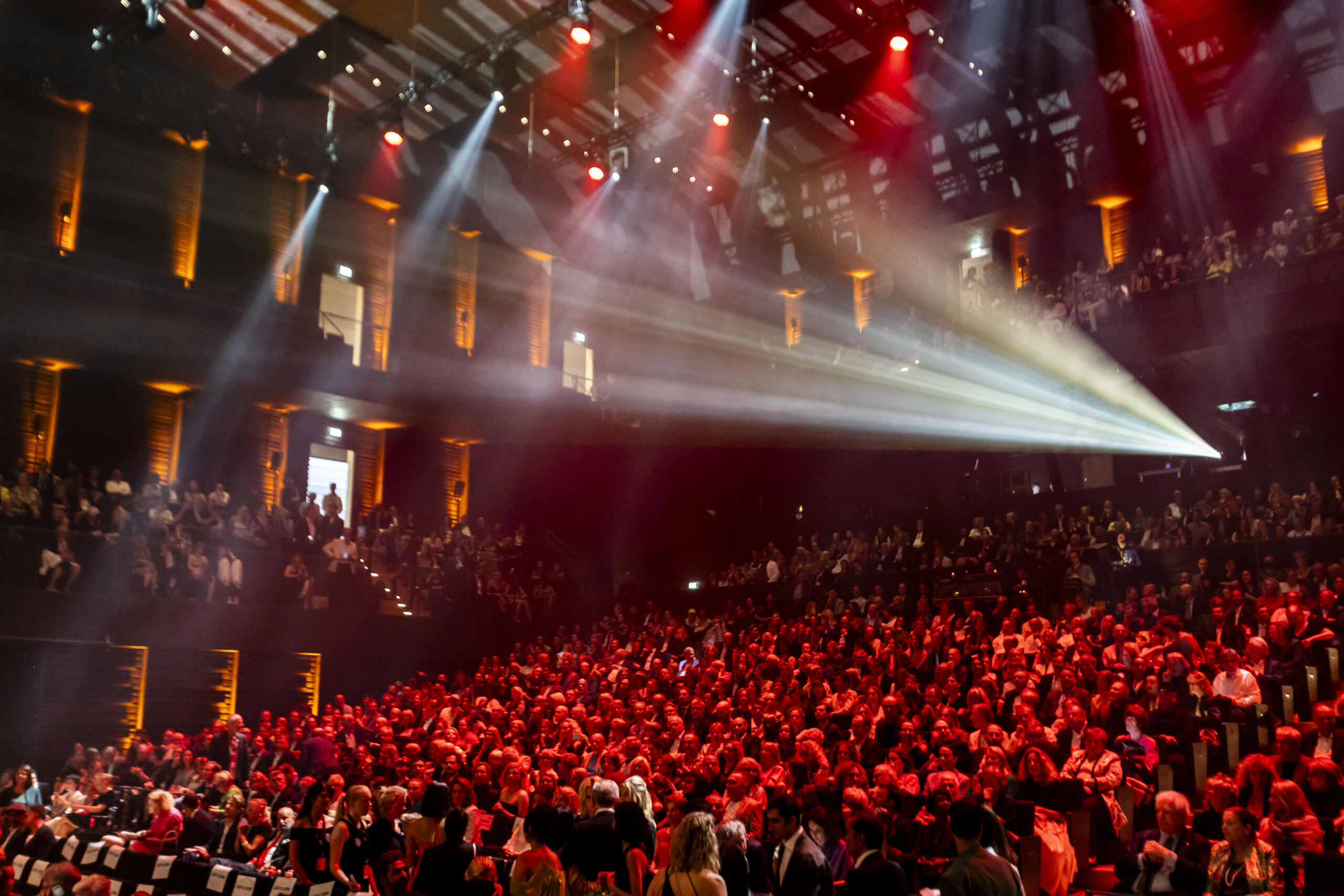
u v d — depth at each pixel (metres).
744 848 6.24
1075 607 14.70
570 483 27.06
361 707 19.53
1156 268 20.88
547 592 23.91
